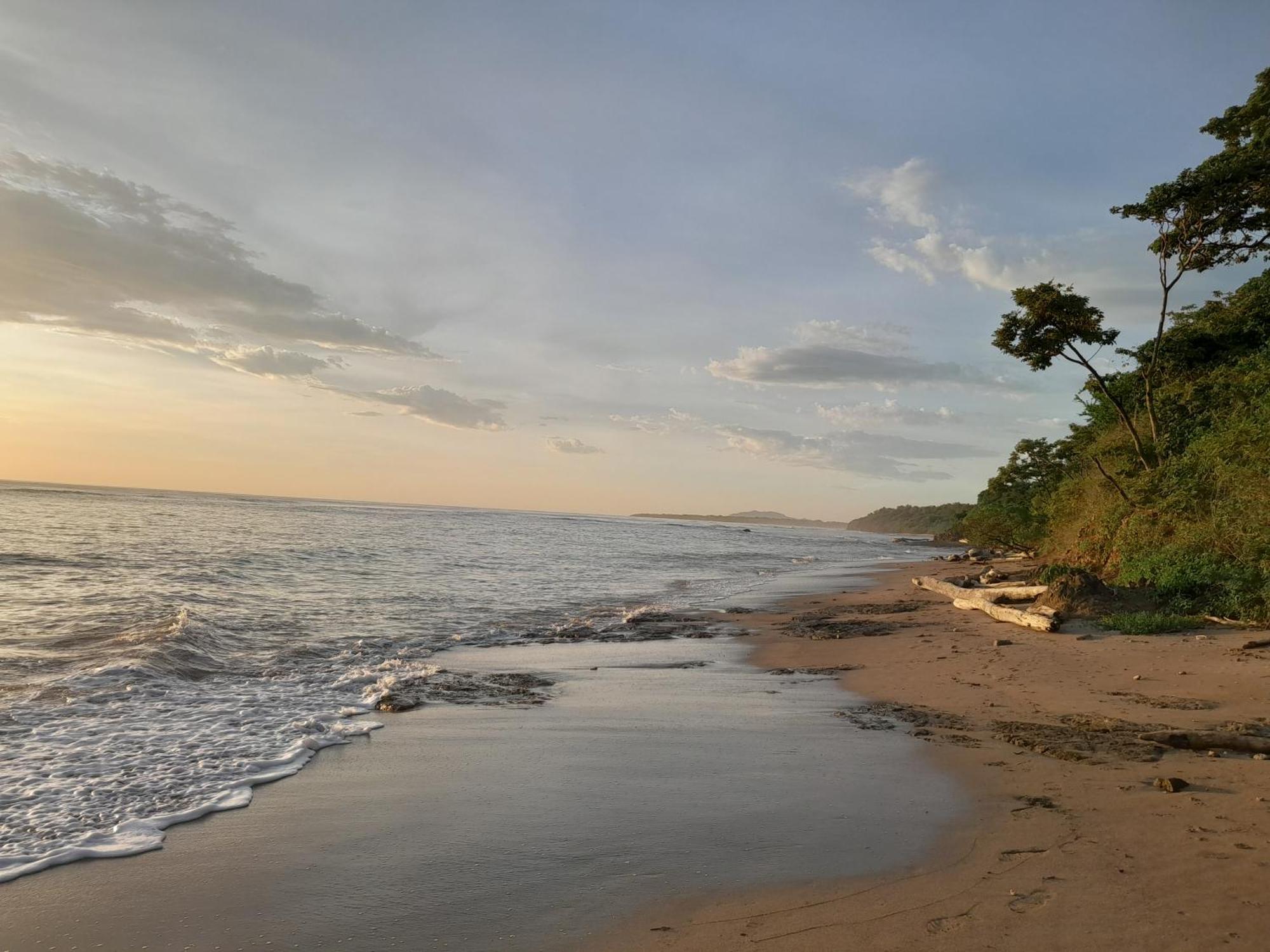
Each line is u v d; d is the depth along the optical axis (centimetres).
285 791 528
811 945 319
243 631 1229
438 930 338
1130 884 363
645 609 1738
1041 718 707
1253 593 1153
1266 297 2097
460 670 1009
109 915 353
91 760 589
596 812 483
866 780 542
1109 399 1947
